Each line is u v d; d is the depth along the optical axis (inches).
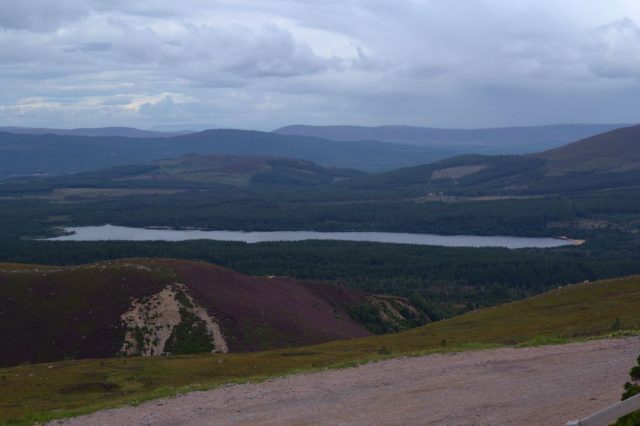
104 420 1091.9
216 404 1118.4
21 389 1759.4
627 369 1119.6
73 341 3176.7
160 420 1055.6
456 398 1027.3
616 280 3078.2
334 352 2170.3
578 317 2380.7
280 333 3503.9
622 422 756.0
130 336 3223.4
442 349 1482.5
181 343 3206.2
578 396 981.2
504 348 1427.2
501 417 917.8
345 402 1064.8
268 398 1126.4
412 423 927.7
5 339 3189.0
